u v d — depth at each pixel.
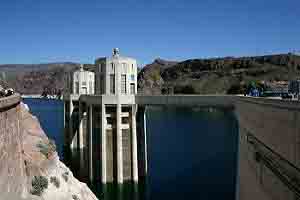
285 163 20.28
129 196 65.31
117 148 73.94
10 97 30.97
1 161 25.20
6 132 28.12
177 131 153.75
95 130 78.81
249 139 33.09
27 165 37.12
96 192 68.38
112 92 75.88
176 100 65.25
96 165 77.81
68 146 121.06
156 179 76.31
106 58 76.00
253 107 31.47
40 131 51.62
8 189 26.53
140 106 77.62
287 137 20.00
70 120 117.62
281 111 21.31
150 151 107.56
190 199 61.91
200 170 82.88
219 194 64.56
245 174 34.78
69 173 46.94
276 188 22.11
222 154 100.25
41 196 35.09
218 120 195.00
